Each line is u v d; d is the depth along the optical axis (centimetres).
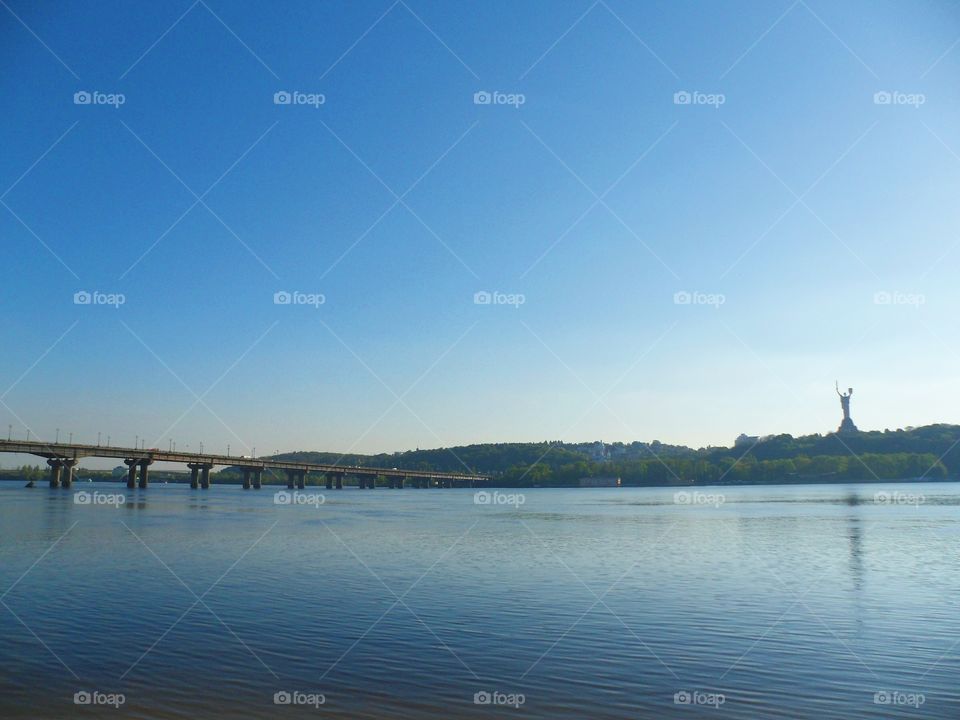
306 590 3619
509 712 1930
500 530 7631
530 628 2816
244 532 6969
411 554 5256
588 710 1944
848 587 3784
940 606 3266
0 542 5619
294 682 2153
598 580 3997
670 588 3750
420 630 2766
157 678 2188
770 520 9138
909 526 8012
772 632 2761
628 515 10538
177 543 5775
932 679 2195
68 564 4450
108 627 2784
